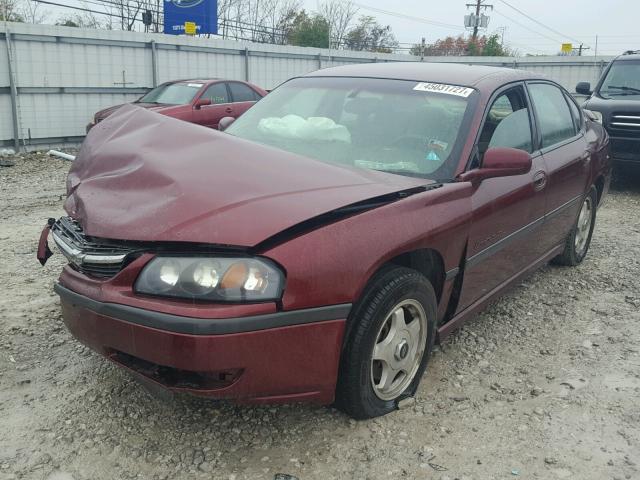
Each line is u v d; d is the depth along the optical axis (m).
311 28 44.22
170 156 2.99
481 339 4.12
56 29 14.03
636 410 3.30
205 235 2.46
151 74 16.42
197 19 31.78
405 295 2.97
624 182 10.39
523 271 4.43
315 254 2.55
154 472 2.66
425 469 2.76
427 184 3.21
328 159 3.54
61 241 2.98
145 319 2.47
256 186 2.75
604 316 4.59
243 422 3.03
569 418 3.20
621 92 9.99
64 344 3.77
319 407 3.17
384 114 3.77
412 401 3.25
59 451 2.77
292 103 4.14
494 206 3.60
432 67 4.26
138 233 2.53
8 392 3.22
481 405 3.30
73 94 14.67
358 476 2.69
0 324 4.00
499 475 2.73
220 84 13.13
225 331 2.40
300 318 2.54
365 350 2.83
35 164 11.92
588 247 5.91
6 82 13.40
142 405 3.14
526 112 4.33
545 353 3.95
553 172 4.40
